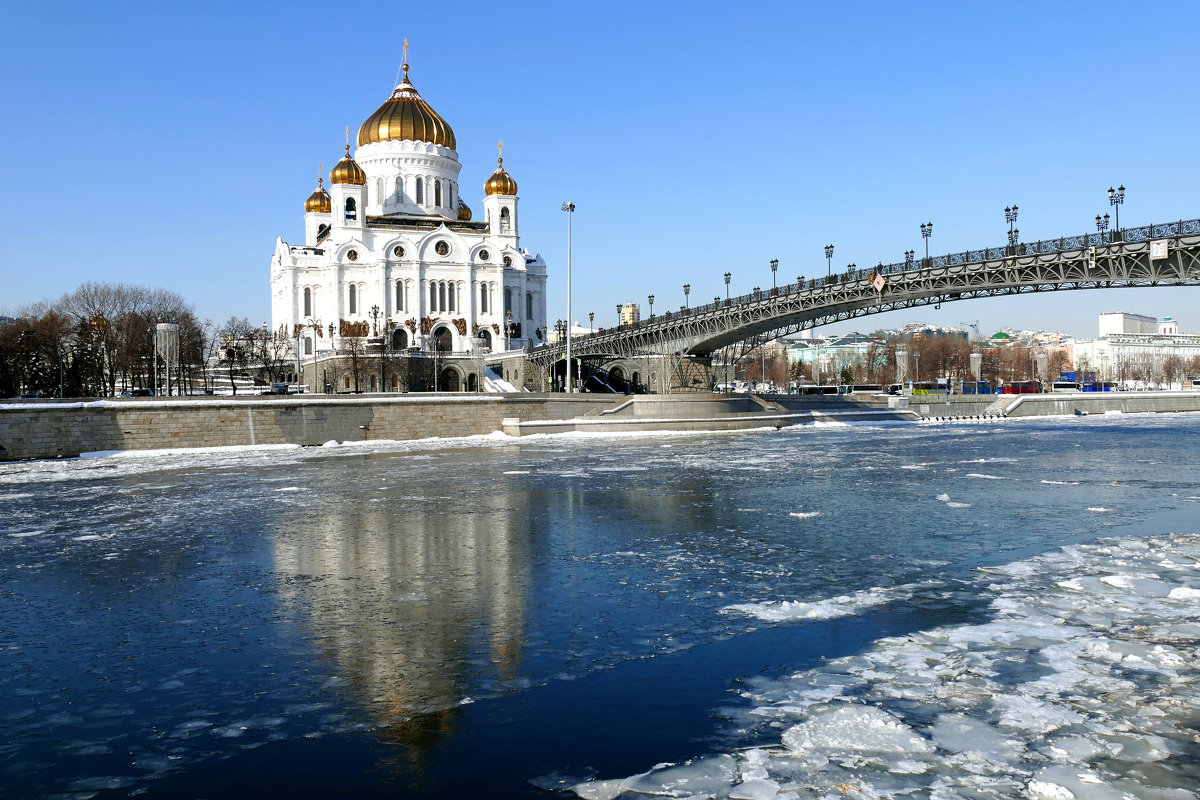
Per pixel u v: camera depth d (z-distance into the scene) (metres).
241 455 72.12
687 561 27.86
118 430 73.69
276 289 164.50
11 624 21.52
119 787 12.75
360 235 153.50
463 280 157.12
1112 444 76.75
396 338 151.88
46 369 120.12
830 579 25.14
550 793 12.33
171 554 29.91
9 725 15.12
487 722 14.91
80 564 28.47
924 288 78.81
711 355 115.94
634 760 13.34
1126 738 13.82
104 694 16.58
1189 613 20.78
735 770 12.91
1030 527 33.28
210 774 13.12
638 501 41.44
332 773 13.10
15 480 54.41
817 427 106.00
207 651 19.12
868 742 13.77
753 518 36.28
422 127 165.00
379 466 60.72
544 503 41.06
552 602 22.88
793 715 14.99
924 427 108.62
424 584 25.08
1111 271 65.44
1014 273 71.88
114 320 127.06
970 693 15.83
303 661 18.33
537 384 135.38
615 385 142.38
